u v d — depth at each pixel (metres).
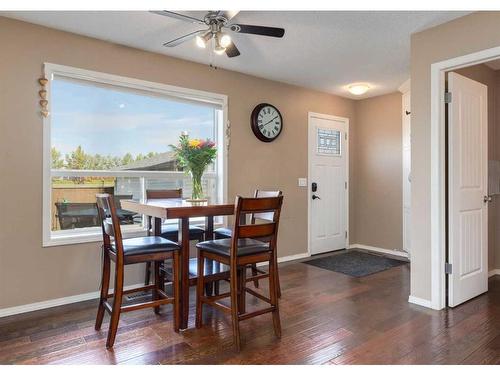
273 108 4.35
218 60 3.65
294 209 4.66
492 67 3.84
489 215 3.88
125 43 3.21
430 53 2.86
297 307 2.89
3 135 2.68
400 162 4.85
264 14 2.64
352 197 5.40
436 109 2.81
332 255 4.88
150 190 3.31
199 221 3.97
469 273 3.06
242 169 4.11
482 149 3.23
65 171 3.06
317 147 4.93
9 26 2.70
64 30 2.92
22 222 2.77
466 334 2.37
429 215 2.88
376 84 4.54
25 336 2.35
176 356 2.09
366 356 2.08
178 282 2.42
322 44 3.22
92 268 3.12
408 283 3.55
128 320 2.62
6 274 2.71
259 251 2.32
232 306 2.18
